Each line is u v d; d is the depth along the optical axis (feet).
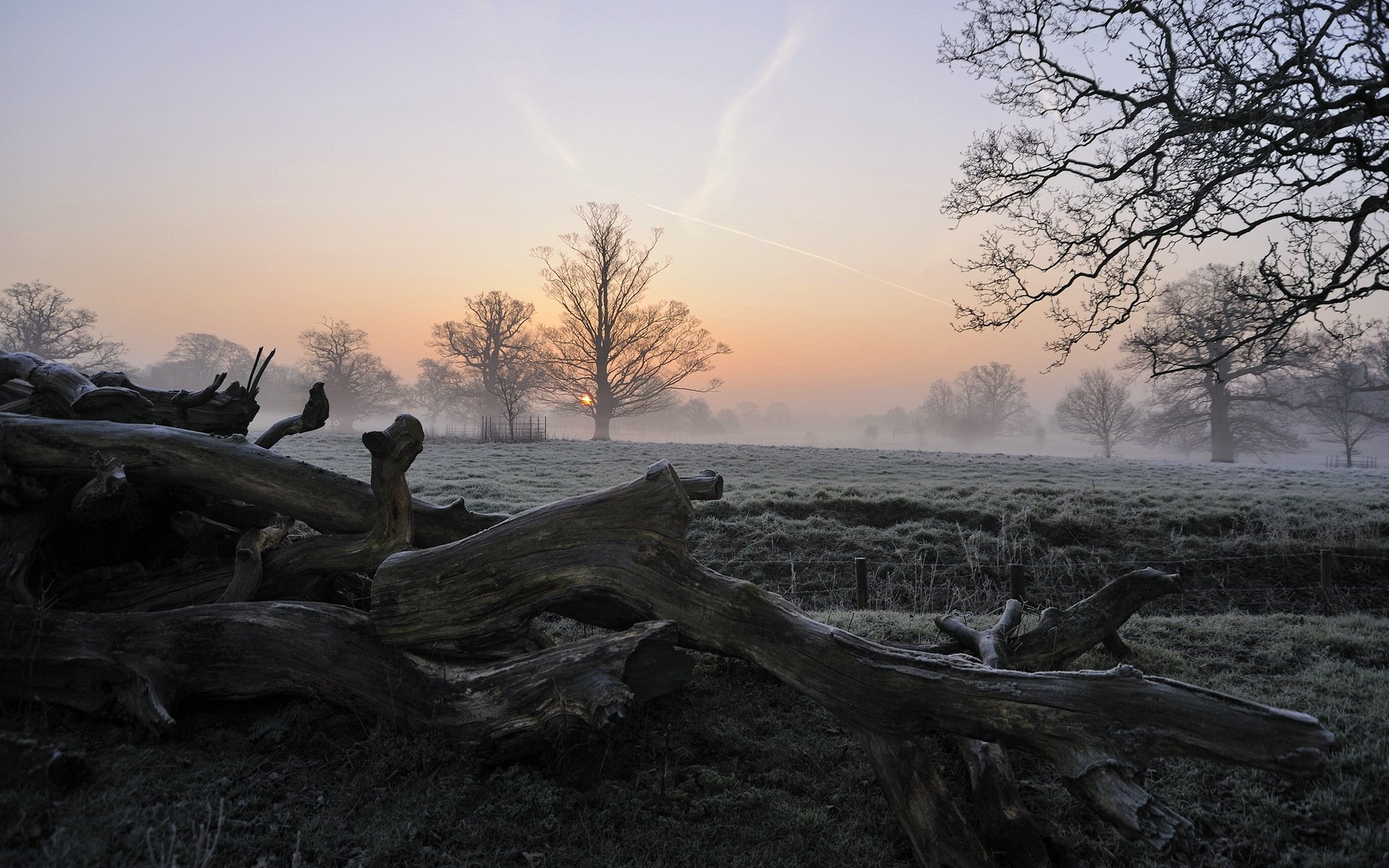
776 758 17.03
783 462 103.55
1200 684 22.62
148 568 20.33
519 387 264.93
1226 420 236.84
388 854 12.17
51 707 15.01
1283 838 15.08
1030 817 14.83
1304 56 35.29
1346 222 38.22
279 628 16.10
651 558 16.66
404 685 15.71
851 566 44.27
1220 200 39.42
